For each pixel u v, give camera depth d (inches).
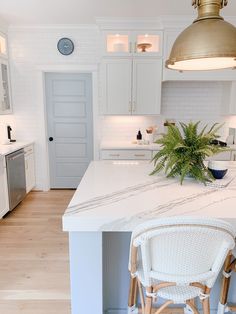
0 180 127.4
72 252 53.4
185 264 44.8
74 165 185.8
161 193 62.8
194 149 68.1
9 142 160.2
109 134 175.5
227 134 173.6
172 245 43.1
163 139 71.2
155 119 173.9
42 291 83.0
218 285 67.9
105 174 81.6
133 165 94.5
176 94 171.6
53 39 163.0
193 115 174.1
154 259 45.6
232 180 72.7
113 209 52.9
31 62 165.8
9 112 163.3
